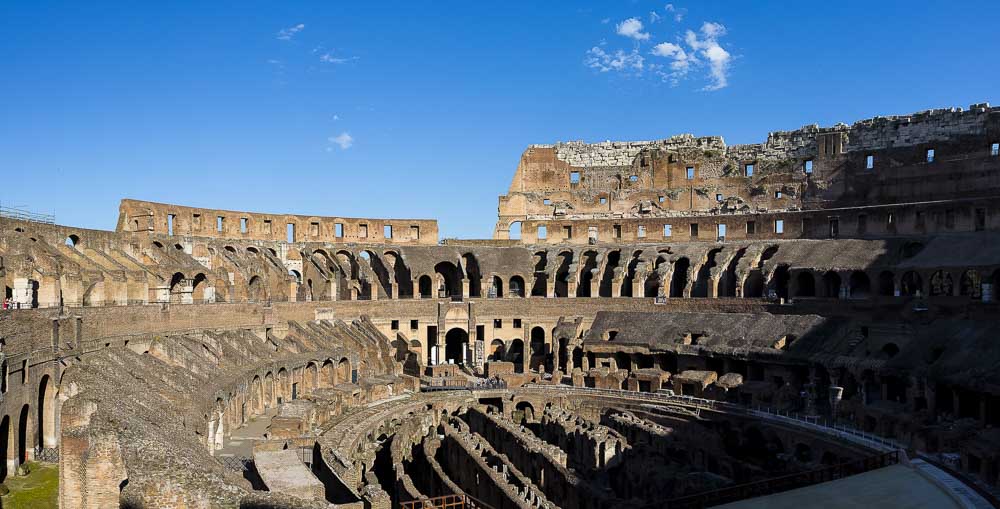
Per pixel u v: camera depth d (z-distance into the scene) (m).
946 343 64.62
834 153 107.19
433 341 109.88
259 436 56.91
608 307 103.81
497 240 118.38
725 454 57.88
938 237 86.94
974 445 48.28
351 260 109.94
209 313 72.69
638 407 76.88
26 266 54.72
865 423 62.59
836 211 98.50
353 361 85.25
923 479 45.59
